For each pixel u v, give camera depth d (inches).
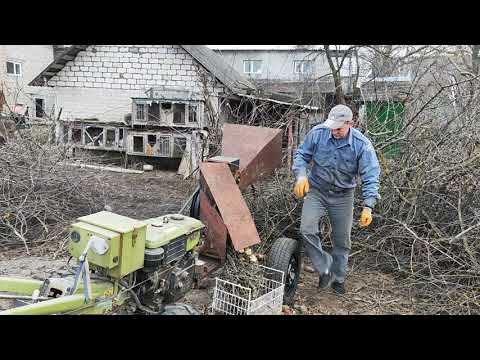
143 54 514.3
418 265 180.2
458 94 205.0
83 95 536.4
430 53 244.4
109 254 100.2
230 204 145.9
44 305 90.7
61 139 332.2
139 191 315.9
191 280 135.5
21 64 777.6
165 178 380.2
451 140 192.7
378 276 183.8
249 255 145.9
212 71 467.5
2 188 211.9
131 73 522.3
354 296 166.2
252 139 182.1
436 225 188.5
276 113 276.4
